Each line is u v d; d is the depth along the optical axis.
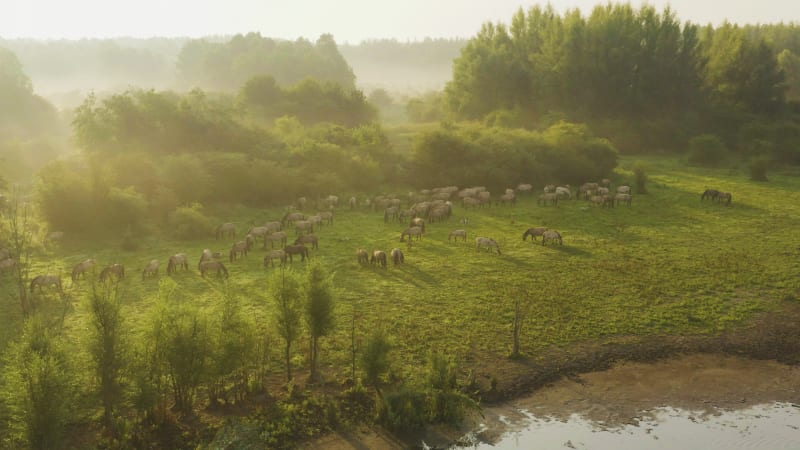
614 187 61.38
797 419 19.73
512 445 18.05
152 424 18.09
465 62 101.81
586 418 19.59
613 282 31.23
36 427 15.27
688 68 96.50
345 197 54.06
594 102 92.31
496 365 22.55
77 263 35.12
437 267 34.03
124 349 17.83
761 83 97.25
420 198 54.47
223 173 51.88
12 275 32.16
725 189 58.50
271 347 23.41
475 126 87.75
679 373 22.48
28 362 16.06
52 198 40.47
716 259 35.09
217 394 19.86
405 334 24.67
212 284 31.00
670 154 85.31
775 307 28.12
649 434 18.78
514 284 30.97
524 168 61.56
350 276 32.31
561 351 23.80
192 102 63.62
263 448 17.19
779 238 39.84
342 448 17.62
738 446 18.19
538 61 98.25
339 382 21.08
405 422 18.58
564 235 41.62
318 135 67.38
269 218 48.44
